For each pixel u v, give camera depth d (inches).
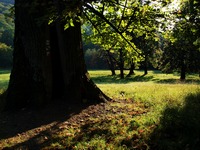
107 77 2223.2
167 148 264.4
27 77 442.9
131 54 470.6
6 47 4471.0
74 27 450.9
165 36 415.5
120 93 588.1
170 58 1871.3
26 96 444.5
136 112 398.3
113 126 333.4
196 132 290.0
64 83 456.4
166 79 1899.6
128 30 430.9
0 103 488.1
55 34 462.6
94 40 483.8
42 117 400.8
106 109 420.8
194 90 562.6
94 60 4288.9
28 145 301.6
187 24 379.9
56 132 334.6
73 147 281.9
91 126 345.1
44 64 436.1
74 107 430.3
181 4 370.3
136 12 377.4
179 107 389.7
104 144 281.7
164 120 326.3
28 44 437.4
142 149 268.2
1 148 295.6
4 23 6161.4
